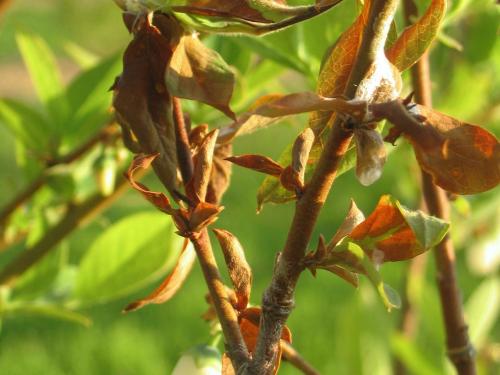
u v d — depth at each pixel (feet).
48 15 11.16
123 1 1.16
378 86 1.10
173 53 1.13
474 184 1.10
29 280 2.18
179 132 1.19
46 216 2.27
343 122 1.09
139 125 1.16
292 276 1.15
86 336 7.22
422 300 2.48
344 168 1.24
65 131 2.27
